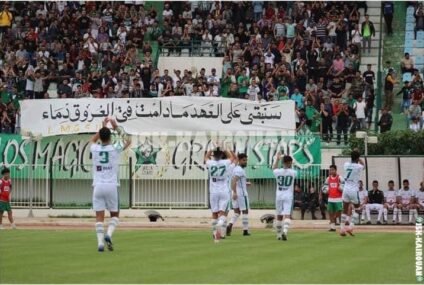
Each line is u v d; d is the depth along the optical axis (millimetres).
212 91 92125
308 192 80438
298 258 43844
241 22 104062
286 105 85562
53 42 102125
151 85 93750
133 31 102062
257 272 37906
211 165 54688
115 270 38219
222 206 54281
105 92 92688
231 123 85812
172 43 101688
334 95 93250
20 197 83938
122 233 62219
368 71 94438
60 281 34781
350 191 59844
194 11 106125
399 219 75125
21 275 36438
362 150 83438
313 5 102688
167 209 83250
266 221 70688
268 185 83312
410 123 90250
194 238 56906
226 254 45625
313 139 82750
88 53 99500
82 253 45406
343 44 99312
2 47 101562
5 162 85375
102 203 45906
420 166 78312
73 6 106562
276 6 105500
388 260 43125
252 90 91312
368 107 91812
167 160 84188
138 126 86312
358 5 105438
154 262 41469
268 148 83750
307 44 97188
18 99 93375
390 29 103312
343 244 52531
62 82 96625
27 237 57312
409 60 97188
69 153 86000
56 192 84812
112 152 45375
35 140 85562
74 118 86625
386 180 78500
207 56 100562
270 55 97062
